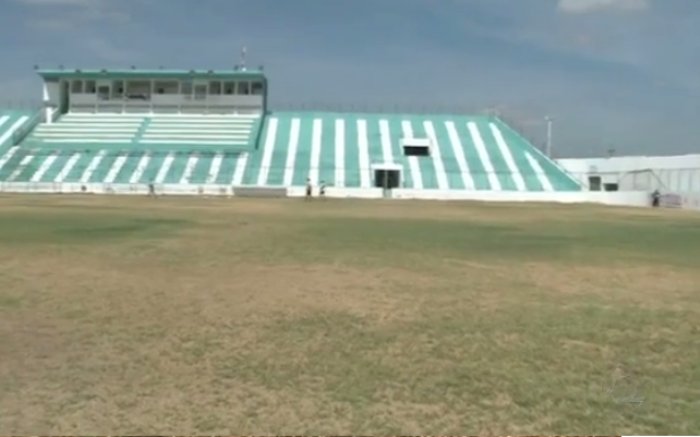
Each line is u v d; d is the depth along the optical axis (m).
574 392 6.07
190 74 70.00
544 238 21.61
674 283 12.47
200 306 9.50
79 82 71.19
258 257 15.02
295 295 10.47
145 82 71.06
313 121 72.94
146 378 6.24
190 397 5.75
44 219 25.55
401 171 61.91
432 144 67.94
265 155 64.00
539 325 8.69
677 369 6.84
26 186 56.00
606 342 7.86
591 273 13.64
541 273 13.48
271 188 56.22
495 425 5.27
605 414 5.53
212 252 15.81
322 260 14.70
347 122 73.12
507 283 12.11
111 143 64.62
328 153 65.25
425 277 12.60
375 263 14.36
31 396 5.70
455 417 5.41
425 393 5.97
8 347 7.20
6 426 5.05
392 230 23.36
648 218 34.91
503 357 7.16
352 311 9.34
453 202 51.69
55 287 10.77
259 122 69.94
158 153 63.31
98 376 6.28
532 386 6.22
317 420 5.29
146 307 9.37
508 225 27.30
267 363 6.79
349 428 5.15
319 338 7.82
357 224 25.94
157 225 23.53
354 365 6.77
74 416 5.27
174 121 69.44
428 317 9.06
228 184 57.94
